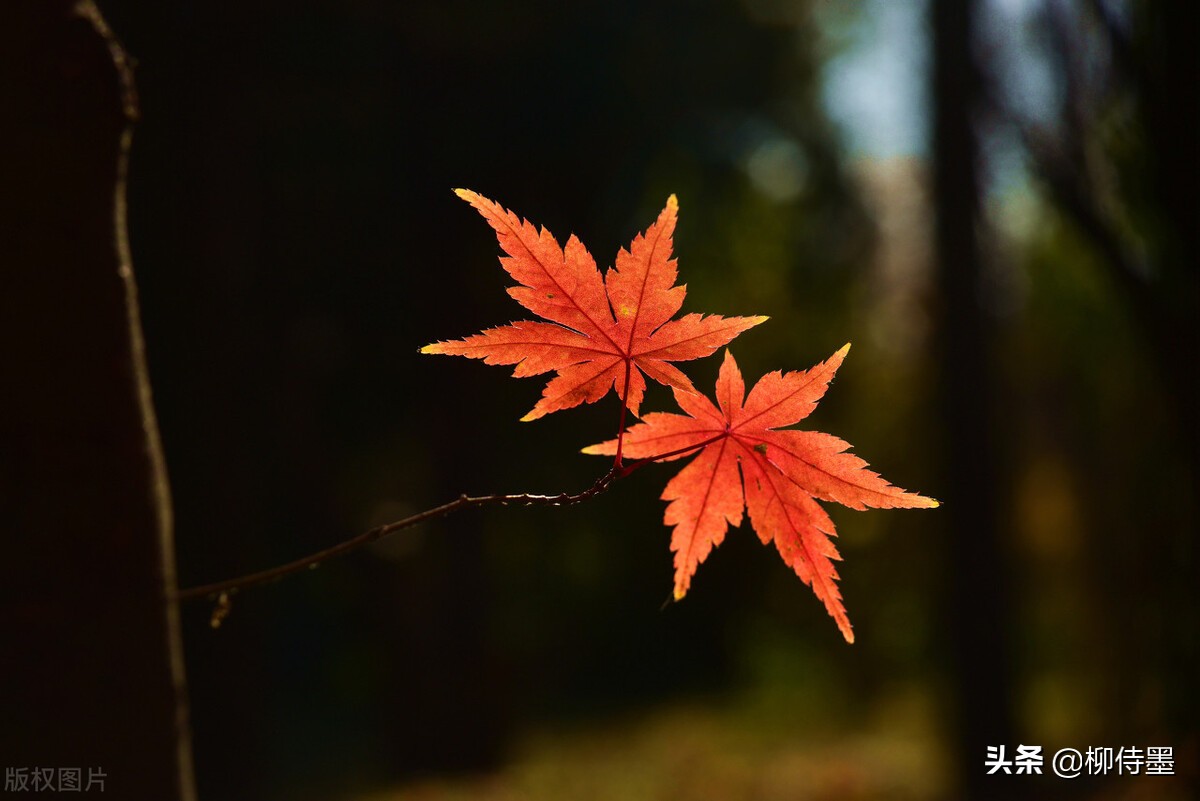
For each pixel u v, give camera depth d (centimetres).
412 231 1154
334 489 1238
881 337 1538
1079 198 471
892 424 1490
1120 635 625
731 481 129
